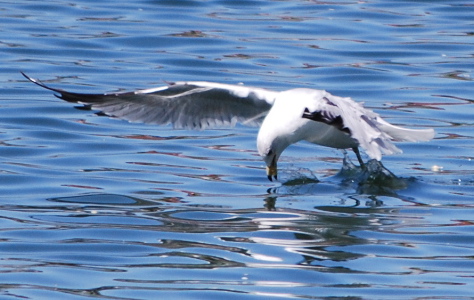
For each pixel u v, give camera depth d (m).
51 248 11.10
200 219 12.16
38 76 19.42
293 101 12.58
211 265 10.55
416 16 24.16
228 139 16.19
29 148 15.40
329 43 21.91
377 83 19.30
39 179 13.86
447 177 14.17
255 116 13.61
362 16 24.00
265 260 10.66
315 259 10.77
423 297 9.72
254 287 9.93
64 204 12.77
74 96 12.57
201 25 23.19
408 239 11.42
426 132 12.55
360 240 11.33
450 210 12.60
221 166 14.71
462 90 18.81
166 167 14.63
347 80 19.48
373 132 11.42
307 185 13.83
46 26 22.83
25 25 22.86
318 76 19.72
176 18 23.80
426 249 11.07
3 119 16.91
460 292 9.84
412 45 21.78
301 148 15.77
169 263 10.62
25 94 18.34
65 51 21.12
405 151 15.48
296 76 19.66
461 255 10.89
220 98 13.29
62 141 15.86
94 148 15.53
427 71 20.05
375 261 10.68
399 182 13.91
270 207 12.70
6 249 11.02
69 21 23.34
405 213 12.49
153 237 11.46
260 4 25.11
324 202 12.96
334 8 24.67
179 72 19.86
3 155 15.01
